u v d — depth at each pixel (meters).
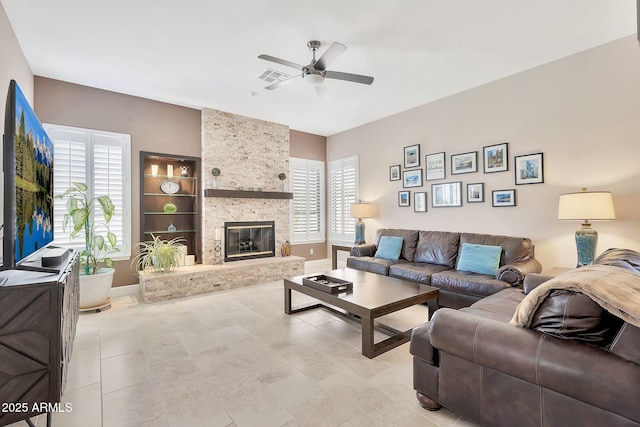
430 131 4.77
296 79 3.84
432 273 3.70
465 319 1.66
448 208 4.56
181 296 4.18
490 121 4.06
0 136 2.37
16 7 2.46
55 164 3.82
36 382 1.51
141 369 2.29
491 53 3.29
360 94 4.41
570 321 1.34
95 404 1.88
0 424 1.43
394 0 2.43
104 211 3.74
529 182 3.70
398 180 5.29
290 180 6.27
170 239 4.90
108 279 3.69
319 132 6.55
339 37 2.93
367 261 4.54
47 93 3.79
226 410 1.82
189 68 3.55
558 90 3.46
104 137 4.16
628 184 3.03
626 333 1.21
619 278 1.40
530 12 2.59
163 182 4.80
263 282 5.00
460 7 2.51
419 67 3.59
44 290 1.53
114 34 2.86
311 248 6.61
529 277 2.71
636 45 2.96
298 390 2.02
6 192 1.57
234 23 2.70
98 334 2.93
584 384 1.23
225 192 4.98
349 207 6.28
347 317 3.37
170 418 1.75
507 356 1.44
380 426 1.68
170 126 4.71
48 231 2.62
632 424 1.14
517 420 1.45
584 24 2.78
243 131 5.32
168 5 2.46
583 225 3.07
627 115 3.02
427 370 1.81
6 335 1.46
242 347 2.65
